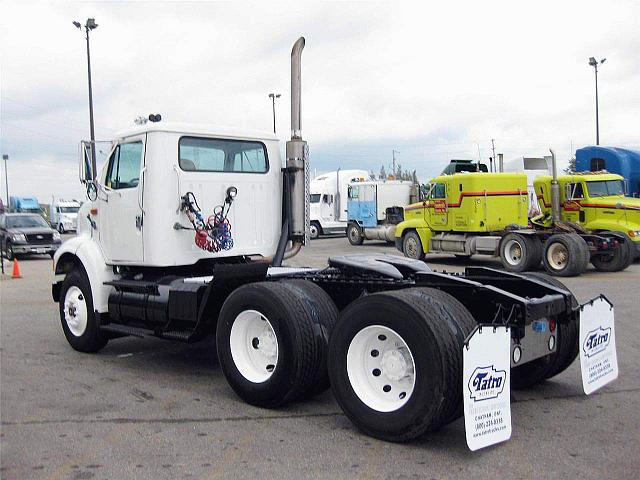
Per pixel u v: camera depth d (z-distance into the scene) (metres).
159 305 6.99
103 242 7.81
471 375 4.43
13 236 25.50
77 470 4.53
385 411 4.84
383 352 5.00
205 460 4.66
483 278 6.04
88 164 7.86
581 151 22.78
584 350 5.53
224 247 7.49
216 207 7.43
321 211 34.44
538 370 6.07
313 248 27.70
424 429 4.62
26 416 5.69
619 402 5.85
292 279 6.20
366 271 6.04
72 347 8.34
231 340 5.95
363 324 4.95
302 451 4.78
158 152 7.07
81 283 7.96
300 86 7.69
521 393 6.16
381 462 4.55
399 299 4.74
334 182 34.59
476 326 4.59
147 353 8.15
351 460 4.60
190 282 6.82
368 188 28.59
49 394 6.36
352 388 5.05
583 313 5.51
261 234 7.84
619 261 16.80
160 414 5.70
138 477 4.39
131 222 7.36
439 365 4.51
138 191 7.23
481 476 4.28
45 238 25.88
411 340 4.64
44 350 8.36
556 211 18.08
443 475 4.31
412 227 21.28
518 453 4.67
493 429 4.57
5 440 5.12
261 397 5.69
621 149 22.17
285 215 8.00
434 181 20.44
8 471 4.52
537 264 17.42
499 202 19.14
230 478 4.34
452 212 19.73
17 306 12.41
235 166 7.65
